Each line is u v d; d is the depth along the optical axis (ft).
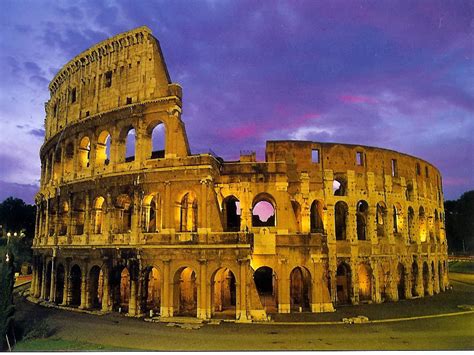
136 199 210.79
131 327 176.45
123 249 210.18
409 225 284.20
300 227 236.22
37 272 274.36
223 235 194.18
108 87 238.89
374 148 262.47
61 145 263.29
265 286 294.87
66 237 241.76
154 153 247.29
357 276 241.96
